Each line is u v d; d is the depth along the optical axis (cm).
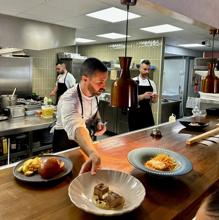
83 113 159
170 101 608
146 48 511
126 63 108
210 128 218
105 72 140
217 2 202
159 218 80
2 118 294
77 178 96
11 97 333
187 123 218
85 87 149
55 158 118
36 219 77
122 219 79
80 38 516
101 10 279
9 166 118
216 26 205
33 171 106
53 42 356
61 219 78
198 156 144
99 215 76
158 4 132
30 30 327
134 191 93
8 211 81
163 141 173
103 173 103
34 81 565
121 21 332
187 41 517
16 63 460
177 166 113
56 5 261
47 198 90
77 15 303
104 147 154
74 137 133
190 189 101
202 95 338
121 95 106
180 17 164
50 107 323
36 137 309
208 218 46
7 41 307
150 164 113
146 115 311
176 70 701
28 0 244
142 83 327
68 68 552
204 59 428
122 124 511
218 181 113
